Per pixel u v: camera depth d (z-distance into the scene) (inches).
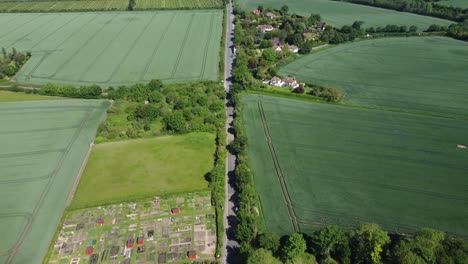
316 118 5039.4
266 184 3772.1
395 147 4379.9
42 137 4623.5
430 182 3794.3
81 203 3518.7
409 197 3587.6
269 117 5073.8
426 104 5408.5
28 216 3385.8
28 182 3818.9
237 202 3550.7
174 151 4345.5
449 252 2576.3
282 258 2933.1
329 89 5506.9
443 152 4281.5
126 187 3735.2
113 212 3422.7
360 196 3597.4
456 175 3900.1
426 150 4320.9
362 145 4424.2
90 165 4084.6
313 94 5664.4
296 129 4771.2
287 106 5388.8
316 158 4183.1
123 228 3250.5
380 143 4458.7
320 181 3809.1
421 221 3287.4
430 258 2556.6
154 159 4190.5
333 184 3764.8
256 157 4215.1
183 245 3075.8
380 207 3457.2
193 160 4175.7
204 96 5487.2
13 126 4867.1
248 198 3403.1
